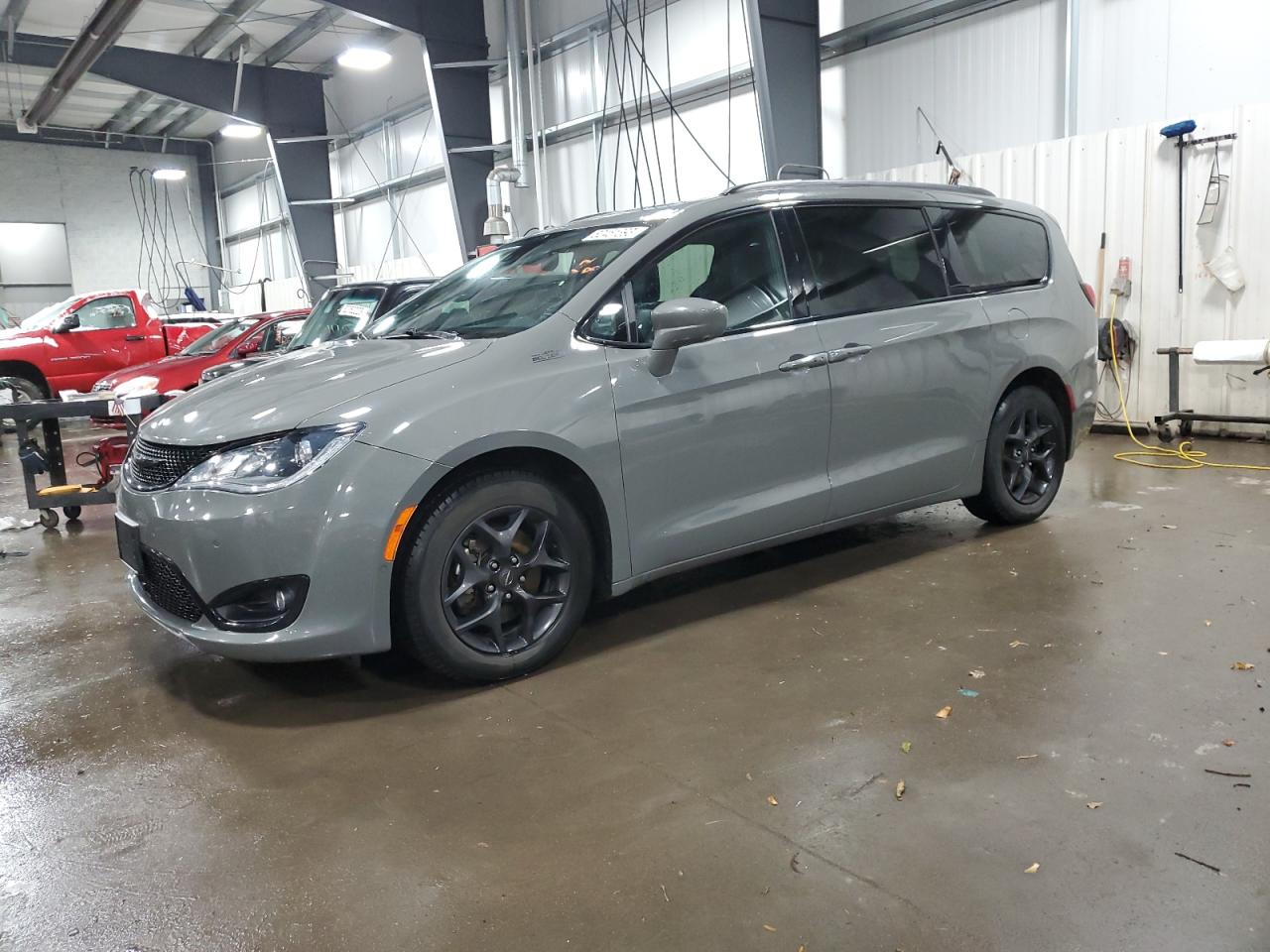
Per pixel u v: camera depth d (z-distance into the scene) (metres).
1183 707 2.49
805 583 3.73
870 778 2.22
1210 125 6.42
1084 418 4.46
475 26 12.70
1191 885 1.77
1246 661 2.76
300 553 2.55
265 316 10.05
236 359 9.22
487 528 2.81
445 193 15.10
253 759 2.50
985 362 3.95
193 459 2.71
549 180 12.77
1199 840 1.91
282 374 3.04
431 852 2.02
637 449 3.01
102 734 2.71
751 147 9.83
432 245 15.67
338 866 1.98
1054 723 2.44
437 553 2.72
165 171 20.33
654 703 2.70
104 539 5.45
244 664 3.21
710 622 3.35
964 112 8.11
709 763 2.34
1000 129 7.89
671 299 3.21
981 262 4.05
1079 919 1.69
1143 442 6.62
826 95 9.20
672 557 3.16
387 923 1.79
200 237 23.69
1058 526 4.38
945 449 3.87
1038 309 4.17
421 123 15.37
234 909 1.85
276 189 20.64
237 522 2.56
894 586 3.62
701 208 3.34
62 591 4.33
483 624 2.84
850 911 1.75
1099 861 1.86
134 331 12.11
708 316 2.94
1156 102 6.89
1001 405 4.12
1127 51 7.00
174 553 2.67
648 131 11.06
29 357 11.34
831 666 2.89
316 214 17.36
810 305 3.47
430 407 2.69
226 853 2.05
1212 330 6.60
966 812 2.05
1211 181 6.44
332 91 17.61
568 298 3.08
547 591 2.98
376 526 2.59
